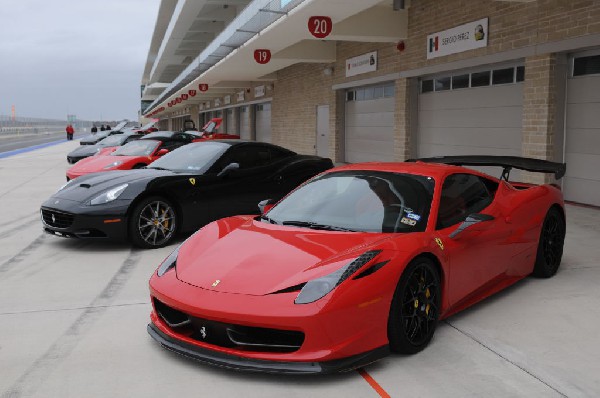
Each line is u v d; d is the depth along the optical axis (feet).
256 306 9.48
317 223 12.48
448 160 17.44
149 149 37.11
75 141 170.30
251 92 92.17
